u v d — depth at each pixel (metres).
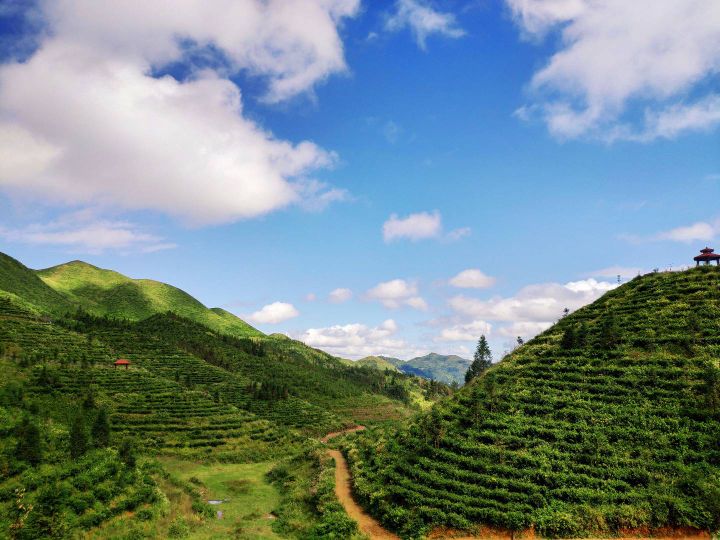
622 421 51.09
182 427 88.81
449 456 52.00
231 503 57.44
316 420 122.50
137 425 85.75
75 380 94.75
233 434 91.00
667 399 52.06
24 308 140.75
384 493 49.56
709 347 57.56
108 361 116.06
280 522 49.78
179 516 45.62
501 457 49.84
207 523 47.41
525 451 50.09
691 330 61.09
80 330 147.88
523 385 62.50
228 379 144.12
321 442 98.88
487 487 46.16
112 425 82.81
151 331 197.00
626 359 60.78
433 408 68.25
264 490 65.00
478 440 54.12
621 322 68.88
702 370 54.25
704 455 43.97
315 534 44.47
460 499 44.72
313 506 53.84
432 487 48.03
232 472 74.75
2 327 115.50
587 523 39.84
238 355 193.62
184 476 69.06
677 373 55.22
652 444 47.00
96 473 47.47
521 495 43.66
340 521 45.59
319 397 160.50
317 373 199.25
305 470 72.56
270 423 102.25
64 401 81.62
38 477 43.09
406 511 45.19
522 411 57.31
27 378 86.75
